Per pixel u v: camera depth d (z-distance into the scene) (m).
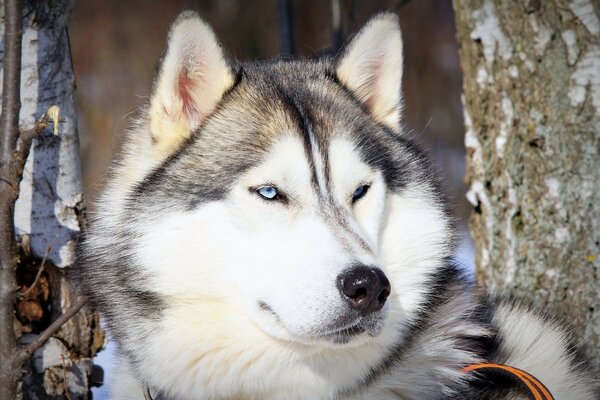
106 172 3.56
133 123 3.55
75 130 4.03
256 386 3.21
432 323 3.41
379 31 3.57
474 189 4.60
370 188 3.27
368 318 2.95
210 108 3.35
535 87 4.32
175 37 3.24
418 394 3.29
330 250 2.96
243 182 3.11
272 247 3.07
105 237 3.29
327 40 10.73
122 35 11.77
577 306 4.21
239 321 3.13
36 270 3.86
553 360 3.63
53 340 3.85
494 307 3.86
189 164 3.21
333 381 3.19
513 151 4.41
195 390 3.21
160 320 3.15
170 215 3.13
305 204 3.12
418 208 3.41
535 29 4.29
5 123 3.41
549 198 4.30
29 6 3.86
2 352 3.44
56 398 3.86
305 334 2.95
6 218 3.41
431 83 11.20
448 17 11.69
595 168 4.19
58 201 3.90
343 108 3.43
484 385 3.40
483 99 4.52
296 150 3.15
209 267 3.10
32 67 3.87
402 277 3.32
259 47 11.49
